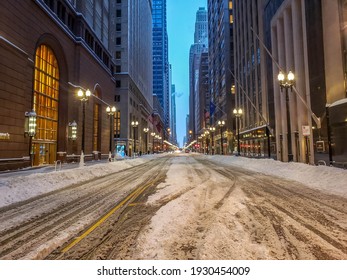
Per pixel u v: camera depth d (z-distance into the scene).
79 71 38.12
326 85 21.08
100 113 48.88
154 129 146.62
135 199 9.52
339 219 6.53
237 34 59.66
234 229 5.73
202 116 138.62
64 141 34.59
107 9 55.75
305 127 18.44
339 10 19.58
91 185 13.79
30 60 25.88
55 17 31.44
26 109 25.39
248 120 49.31
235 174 18.25
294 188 11.57
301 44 25.55
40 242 5.16
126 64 74.38
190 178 15.74
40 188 11.83
